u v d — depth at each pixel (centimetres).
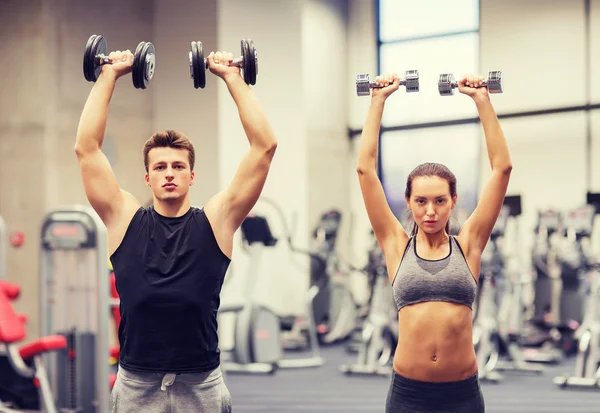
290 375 687
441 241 229
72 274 434
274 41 891
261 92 880
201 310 205
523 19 955
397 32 1024
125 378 206
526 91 953
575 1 927
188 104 820
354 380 660
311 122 945
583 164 921
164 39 837
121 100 816
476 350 641
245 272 837
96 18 809
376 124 236
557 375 680
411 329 225
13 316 407
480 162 972
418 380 224
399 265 231
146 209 216
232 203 215
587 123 920
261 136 216
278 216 895
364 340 698
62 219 428
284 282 894
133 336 206
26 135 779
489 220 227
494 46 970
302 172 920
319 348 870
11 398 458
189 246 207
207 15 818
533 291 812
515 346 699
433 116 1002
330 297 873
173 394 204
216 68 222
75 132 798
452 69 993
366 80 236
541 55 945
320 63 967
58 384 446
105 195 215
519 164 955
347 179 1025
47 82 776
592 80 917
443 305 224
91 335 430
